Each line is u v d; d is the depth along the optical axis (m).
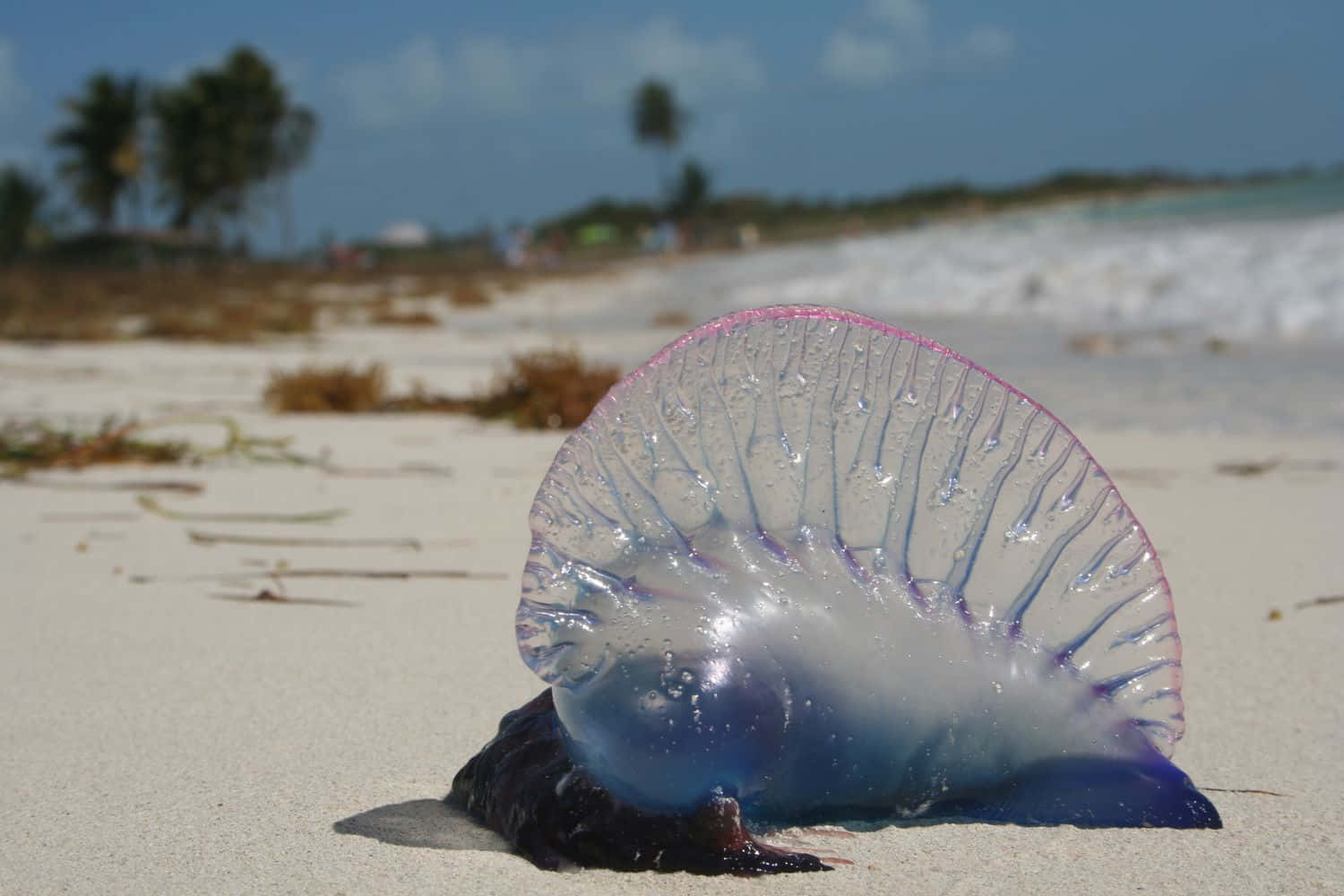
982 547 0.53
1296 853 0.53
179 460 1.37
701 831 0.51
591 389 1.66
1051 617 0.54
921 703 0.53
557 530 0.52
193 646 0.73
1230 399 1.73
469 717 0.64
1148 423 1.58
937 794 0.54
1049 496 0.53
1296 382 1.85
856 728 0.52
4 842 0.55
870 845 0.53
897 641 0.52
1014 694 0.53
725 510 0.52
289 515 1.08
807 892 0.50
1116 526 0.53
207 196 13.80
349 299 5.96
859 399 0.53
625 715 0.51
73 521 1.05
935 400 0.53
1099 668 0.54
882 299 3.92
